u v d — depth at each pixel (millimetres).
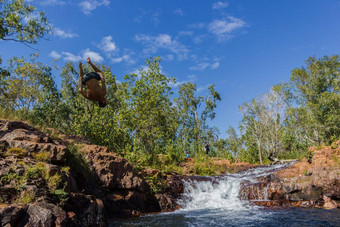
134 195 11875
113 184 11391
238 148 47000
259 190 15234
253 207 12242
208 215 10555
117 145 19734
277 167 22203
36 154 8141
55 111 28453
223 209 12125
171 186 14977
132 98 21078
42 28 17000
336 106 35906
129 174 12289
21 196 6156
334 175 13102
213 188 16234
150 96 21109
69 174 8031
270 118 40375
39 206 5836
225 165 25953
